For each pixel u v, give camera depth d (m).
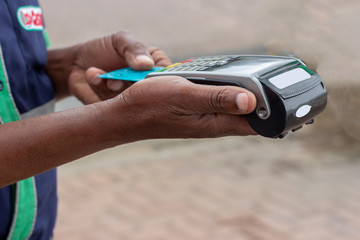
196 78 0.94
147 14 6.78
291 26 3.55
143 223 3.13
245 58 1.02
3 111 1.12
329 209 3.23
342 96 3.89
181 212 3.24
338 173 3.68
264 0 6.23
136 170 3.84
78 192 3.54
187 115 0.89
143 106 0.90
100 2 7.21
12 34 1.14
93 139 0.94
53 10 6.95
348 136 4.16
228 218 3.15
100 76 1.24
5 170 0.92
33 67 1.23
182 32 6.11
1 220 1.14
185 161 3.97
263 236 2.95
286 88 0.87
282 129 0.86
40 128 0.92
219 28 6.08
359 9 3.61
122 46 1.33
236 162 3.91
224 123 0.91
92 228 3.08
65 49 1.49
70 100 4.38
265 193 3.44
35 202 1.20
